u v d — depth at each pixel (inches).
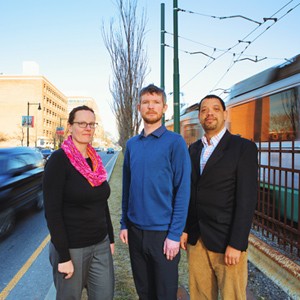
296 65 193.6
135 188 95.5
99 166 93.8
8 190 236.2
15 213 245.0
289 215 168.2
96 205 90.5
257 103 234.4
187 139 499.5
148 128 97.6
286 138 196.1
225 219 89.1
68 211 87.7
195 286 100.4
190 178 91.7
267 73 227.0
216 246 90.4
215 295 98.7
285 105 199.8
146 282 98.4
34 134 3275.1
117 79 521.0
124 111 536.4
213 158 90.7
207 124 94.1
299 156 172.9
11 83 3353.8
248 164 86.7
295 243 136.1
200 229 93.7
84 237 88.3
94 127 94.3
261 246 136.9
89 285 94.3
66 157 87.1
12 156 267.0
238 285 90.4
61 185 85.3
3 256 189.2
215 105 94.1
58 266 85.5
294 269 111.3
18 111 3336.6
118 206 310.8
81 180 87.2
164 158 91.9
